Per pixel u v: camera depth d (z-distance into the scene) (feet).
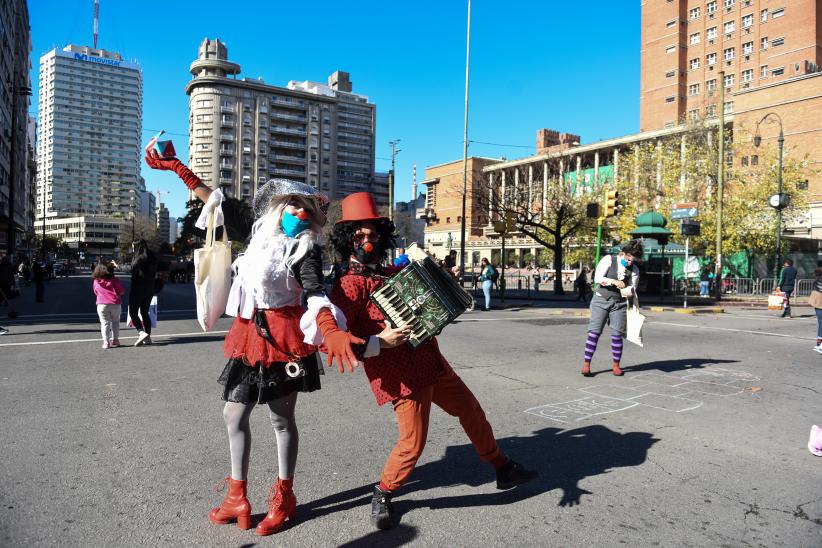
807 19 189.78
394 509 10.17
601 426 15.53
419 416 9.37
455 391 10.17
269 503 9.53
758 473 12.10
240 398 9.00
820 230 146.20
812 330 40.55
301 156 356.59
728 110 205.46
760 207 100.89
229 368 9.20
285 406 9.23
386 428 15.05
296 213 8.73
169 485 11.05
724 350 29.58
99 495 10.52
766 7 200.64
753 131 162.09
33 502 10.16
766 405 17.95
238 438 9.30
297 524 9.56
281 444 9.34
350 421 15.69
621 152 214.69
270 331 8.80
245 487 9.50
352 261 9.71
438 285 8.87
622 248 22.21
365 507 10.25
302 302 8.73
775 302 61.00
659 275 83.15
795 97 153.69
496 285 102.53
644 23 238.07
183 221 200.23
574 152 219.61
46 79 526.98
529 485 11.36
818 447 13.14
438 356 9.80
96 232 477.36
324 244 9.63
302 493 10.82
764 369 24.09
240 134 334.03
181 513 9.86
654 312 56.54
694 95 222.89
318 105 358.84
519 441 14.21
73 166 526.16
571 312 51.67
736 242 98.89
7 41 157.58
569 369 23.81
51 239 362.53
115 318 28.45
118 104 543.80
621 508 10.32
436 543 8.96
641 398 18.75
